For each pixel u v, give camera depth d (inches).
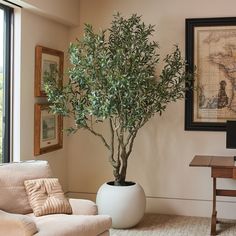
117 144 197.8
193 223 178.9
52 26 184.2
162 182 195.0
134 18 170.2
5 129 157.4
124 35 166.4
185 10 189.3
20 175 129.3
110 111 158.1
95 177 202.7
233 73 185.5
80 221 115.0
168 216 190.4
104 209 166.4
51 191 129.3
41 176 133.3
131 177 197.9
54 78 174.1
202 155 188.7
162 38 191.9
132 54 160.6
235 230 168.9
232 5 184.5
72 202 130.0
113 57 160.4
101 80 159.5
